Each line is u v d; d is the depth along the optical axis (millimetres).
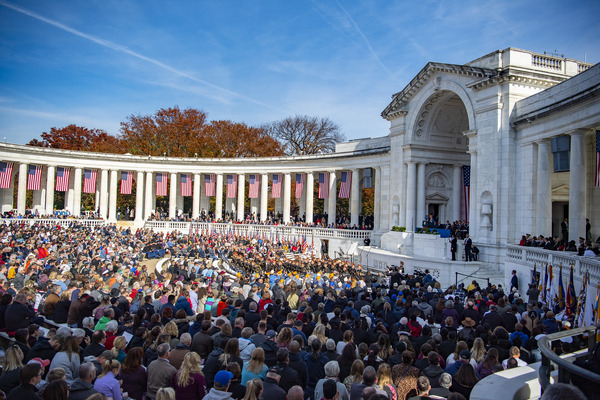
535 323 17516
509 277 35281
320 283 29094
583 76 33031
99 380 10258
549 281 27531
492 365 12086
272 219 76438
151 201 78312
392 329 16484
